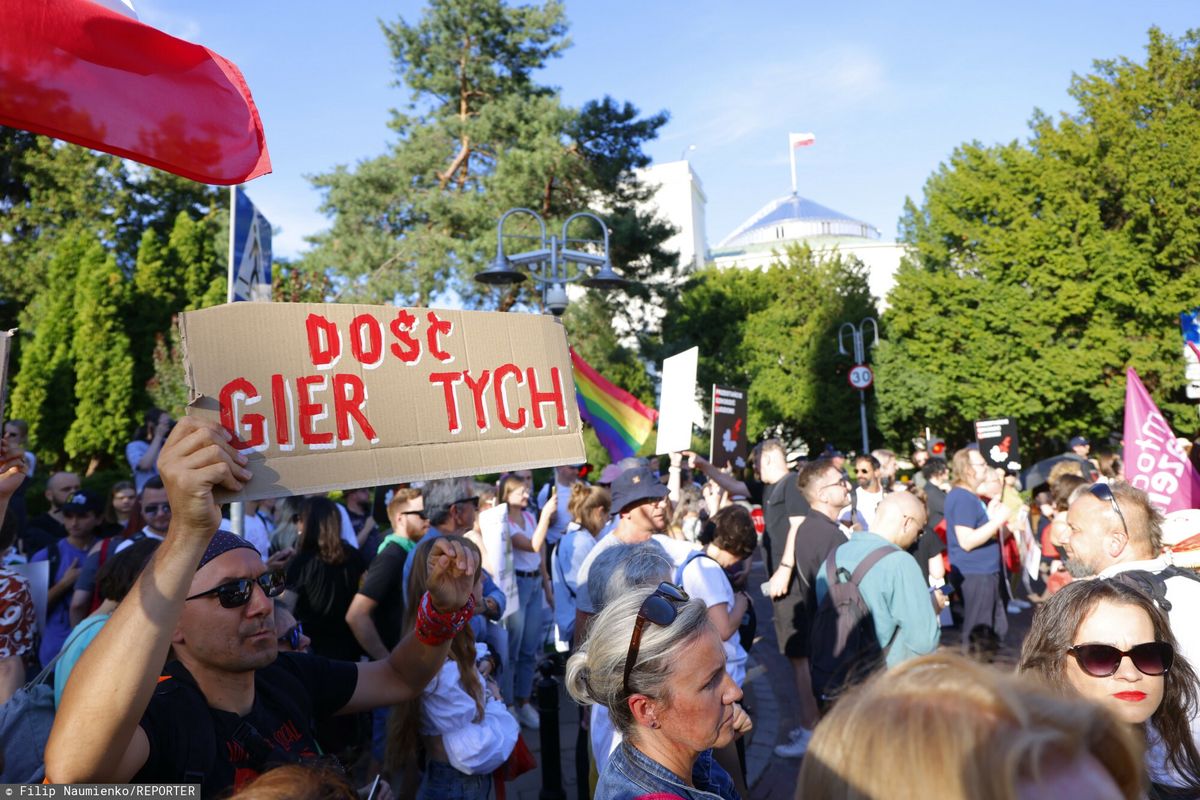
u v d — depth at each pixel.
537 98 25.14
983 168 32.34
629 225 24.53
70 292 25.95
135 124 2.25
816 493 5.73
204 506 1.70
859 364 30.34
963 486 7.39
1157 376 28.98
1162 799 2.30
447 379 2.27
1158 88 28.42
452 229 25.11
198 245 28.42
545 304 12.20
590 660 2.20
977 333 32.16
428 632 2.57
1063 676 2.34
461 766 3.48
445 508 5.10
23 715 2.50
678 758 2.10
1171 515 3.72
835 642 4.72
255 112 2.44
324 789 1.44
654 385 30.03
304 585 4.98
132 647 1.62
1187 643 2.75
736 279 42.53
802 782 1.05
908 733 0.94
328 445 2.04
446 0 25.72
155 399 22.64
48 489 7.16
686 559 4.08
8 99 2.10
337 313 2.12
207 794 1.92
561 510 8.79
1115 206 29.97
